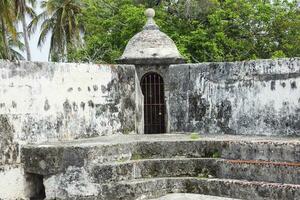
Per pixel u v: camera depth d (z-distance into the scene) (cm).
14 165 1007
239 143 1002
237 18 2170
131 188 957
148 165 1034
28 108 1055
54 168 989
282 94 1127
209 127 1264
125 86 1305
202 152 1059
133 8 2084
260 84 1168
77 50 2419
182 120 1316
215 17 2106
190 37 2041
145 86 1364
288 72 1116
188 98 1304
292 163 916
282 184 898
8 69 1016
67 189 975
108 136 1227
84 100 1189
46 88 1098
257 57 2188
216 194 978
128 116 1310
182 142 1070
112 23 2195
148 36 1361
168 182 1019
